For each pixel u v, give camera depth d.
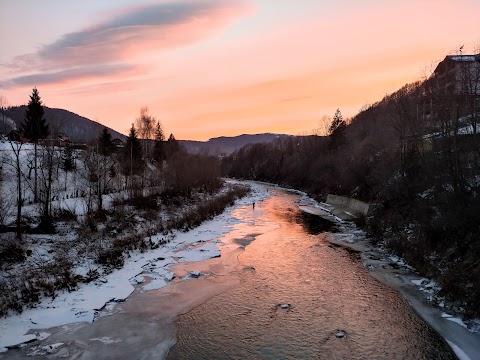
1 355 14.25
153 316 18.06
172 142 101.00
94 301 19.20
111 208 39.12
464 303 18.25
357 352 14.79
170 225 37.19
